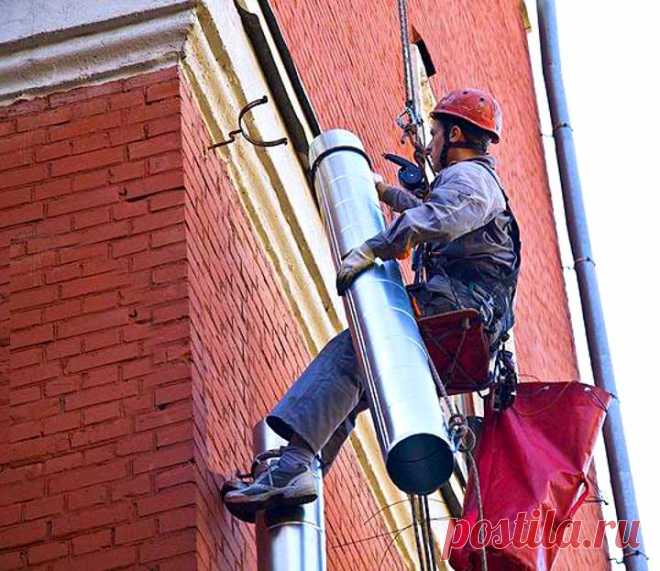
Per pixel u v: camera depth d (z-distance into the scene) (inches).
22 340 606.2
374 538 779.4
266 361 677.9
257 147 697.0
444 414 621.9
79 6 668.1
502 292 600.7
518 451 605.9
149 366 591.5
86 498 568.4
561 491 597.3
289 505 585.9
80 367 596.4
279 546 583.5
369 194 614.9
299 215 725.3
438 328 583.8
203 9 665.0
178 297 604.4
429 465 553.3
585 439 608.1
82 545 559.2
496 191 599.2
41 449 581.6
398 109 1003.9
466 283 596.7
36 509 569.3
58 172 642.2
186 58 660.7
